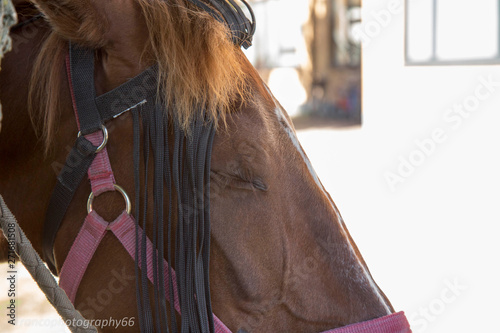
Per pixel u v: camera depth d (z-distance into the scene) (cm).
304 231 108
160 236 103
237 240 104
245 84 109
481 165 395
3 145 111
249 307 105
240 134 104
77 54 104
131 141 104
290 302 107
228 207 103
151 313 105
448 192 418
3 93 110
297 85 1465
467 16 419
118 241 106
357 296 110
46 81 106
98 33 100
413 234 426
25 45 111
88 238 105
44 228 110
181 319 103
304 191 109
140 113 103
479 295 354
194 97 103
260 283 105
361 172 539
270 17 1527
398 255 403
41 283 88
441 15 434
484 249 385
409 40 458
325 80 1399
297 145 111
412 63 453
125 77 103
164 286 103
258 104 108
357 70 1329
